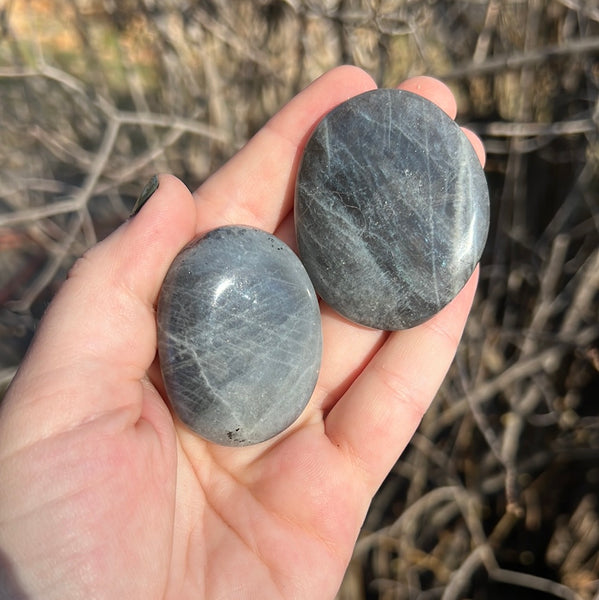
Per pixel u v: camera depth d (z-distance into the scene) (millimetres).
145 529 138
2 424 135
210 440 155
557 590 265
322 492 163
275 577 153
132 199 372
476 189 165
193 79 310
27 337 337
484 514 293
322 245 167
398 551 280
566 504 287
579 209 273
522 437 290
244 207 186
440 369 179
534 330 268
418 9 279
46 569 128
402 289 165
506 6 269
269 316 154
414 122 165
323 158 167
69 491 131
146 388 159
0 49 339
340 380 185
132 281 149
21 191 346
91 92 309
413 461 282
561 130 250
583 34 260
